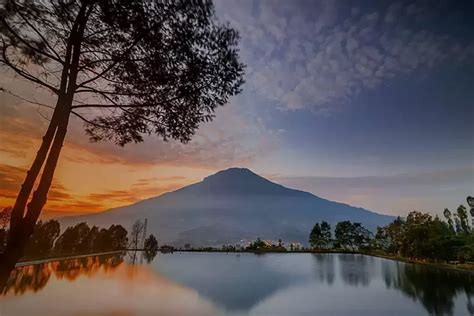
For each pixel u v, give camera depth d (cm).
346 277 1881
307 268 2475
